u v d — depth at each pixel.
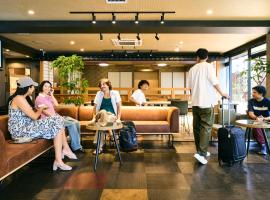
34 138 3.40
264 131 4.21
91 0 4.75
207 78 3.80
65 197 2.66
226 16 5.73
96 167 3.66
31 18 5.89
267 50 6.39
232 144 3.60
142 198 2.63
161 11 5.36
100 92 4.54
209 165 3.75
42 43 8.98
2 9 5.27
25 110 3.33
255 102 4.52
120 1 4.66
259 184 3.01
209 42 8.68
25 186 2.96
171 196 2.68
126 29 6.19
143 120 5.59
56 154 3.53
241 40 8.34
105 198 2.63
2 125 3.42
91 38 8.12
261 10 5.33
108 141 5.20
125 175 3.33
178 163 3.86
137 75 15.66
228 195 2.71
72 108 5.39
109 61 11.08
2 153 2.43
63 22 6.02
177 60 10.88
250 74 8.10
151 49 10.15
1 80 7.80
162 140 5.54
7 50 8.63
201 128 3.85
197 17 5.79
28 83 3.38
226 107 5.70
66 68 6.23
